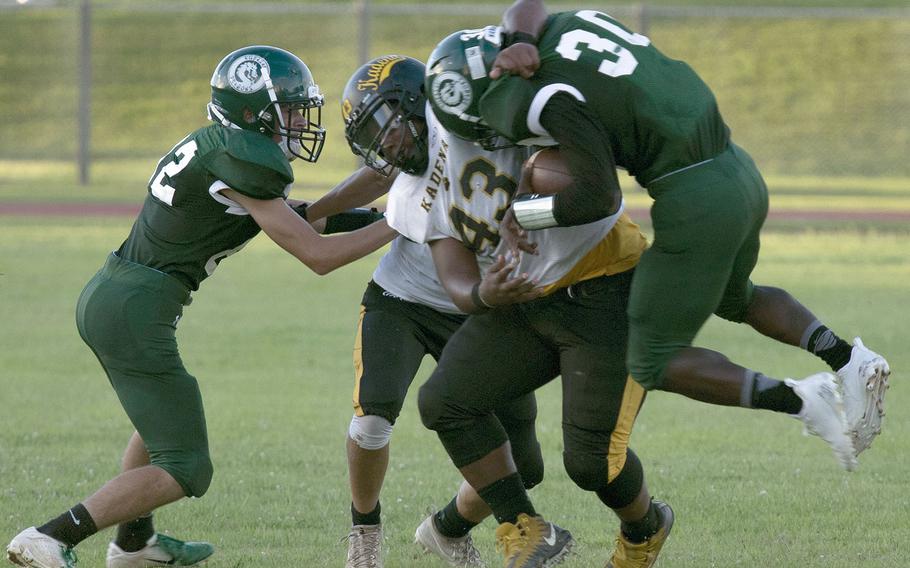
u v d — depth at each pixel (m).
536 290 13.19
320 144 16.14
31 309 37.59
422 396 14.63
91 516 14.34
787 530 17.27
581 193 12.64
